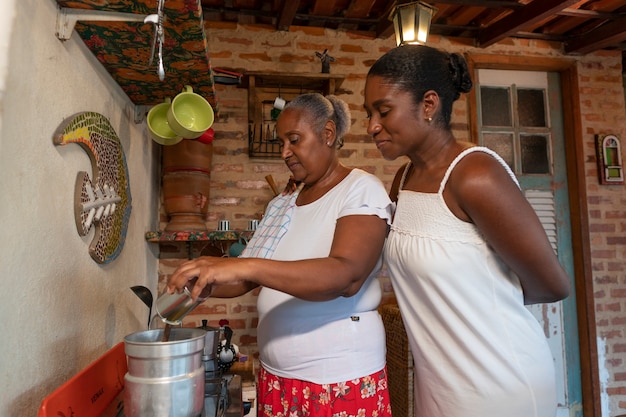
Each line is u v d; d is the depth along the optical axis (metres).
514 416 0.85
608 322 2.60
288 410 1.03
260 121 2.34
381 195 0.99
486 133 2.68
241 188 2.32
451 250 0.86
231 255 1.97
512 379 0.85
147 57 1.16
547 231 2.67
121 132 1.40
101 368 0.87
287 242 1.10
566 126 2.73
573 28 2.64
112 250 1.21
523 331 0.87
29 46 0.76
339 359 1.01
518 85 2.74
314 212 1.08
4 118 0.67
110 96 1.28
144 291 1.10
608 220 2.65
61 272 0.90
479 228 0.83
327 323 1.02
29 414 0.76
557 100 2.77
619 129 2.73
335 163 1.15
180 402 0.67
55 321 0.87
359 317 1.04
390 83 0.88
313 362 1.01
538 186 2.69
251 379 1.52
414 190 0.96
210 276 0.71
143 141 1.77
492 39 2.51
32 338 0.77
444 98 0.90
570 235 2.69
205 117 1.31
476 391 0.86
